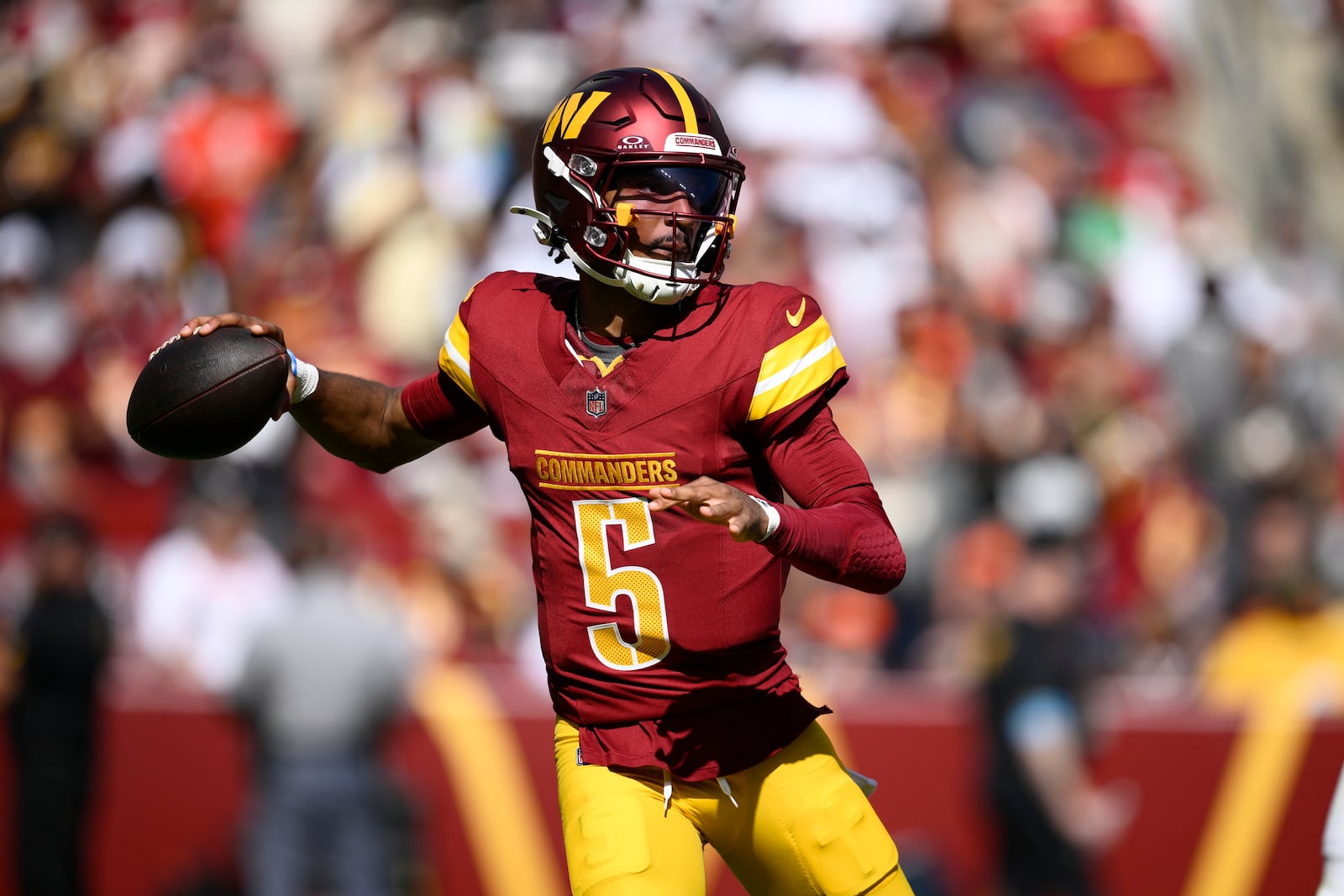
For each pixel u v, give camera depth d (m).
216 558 24.36
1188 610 25.92
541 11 37.66
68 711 20.97
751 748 10.29
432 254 31.77
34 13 41.34
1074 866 19.83
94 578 22.77
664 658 10.15
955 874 20.12
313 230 33.47
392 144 34.16
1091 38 40.28
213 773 21.11
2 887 21.06
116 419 29.72
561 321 10.29
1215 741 20.61
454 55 36.59
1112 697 20.64
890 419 28.44
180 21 40.09
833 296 31.56
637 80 10.17
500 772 20.80
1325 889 11.61
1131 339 32.12
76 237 34.75
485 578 25.17
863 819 10.45
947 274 32.50
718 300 10.16
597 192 9.98
